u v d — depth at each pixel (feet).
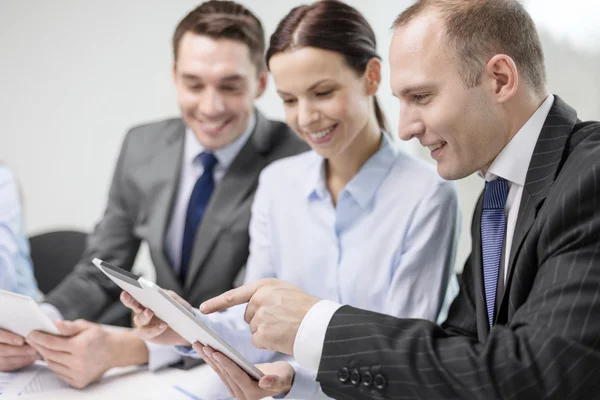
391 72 3.64
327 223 5.10
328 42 4.49
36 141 12.10
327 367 3.37
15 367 4.88
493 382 3.02
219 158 6.43
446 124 3.48
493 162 3.66
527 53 3.53
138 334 4.58
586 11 7.71
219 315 4.83
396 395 3.23
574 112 3.66
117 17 11.71
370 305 4.88
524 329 3.08
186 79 6.07
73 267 7.93
